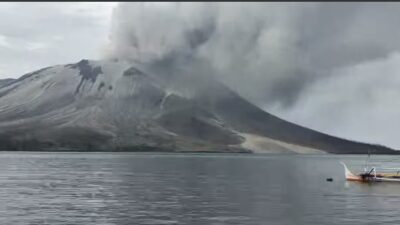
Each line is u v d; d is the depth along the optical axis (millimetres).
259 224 52188
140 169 174500
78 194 82000
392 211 62156
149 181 112375
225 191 87812
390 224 52406
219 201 72125
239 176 134625
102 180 115000
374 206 67125
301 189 92938
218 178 125000
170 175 137750
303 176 136625
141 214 59094
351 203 70312
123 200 73375
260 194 82500
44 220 54750
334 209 63625
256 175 140375
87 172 150875
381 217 57156
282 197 77938
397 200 74375
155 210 62375
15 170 161000
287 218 56250
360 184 106250
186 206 66250
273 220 54719
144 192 85625
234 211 61438
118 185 100375
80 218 56000
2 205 67125
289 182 111750
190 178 124438
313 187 97562
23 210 62344
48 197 77375
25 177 124812
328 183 108562
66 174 139375
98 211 61500
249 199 74688
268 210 62312
